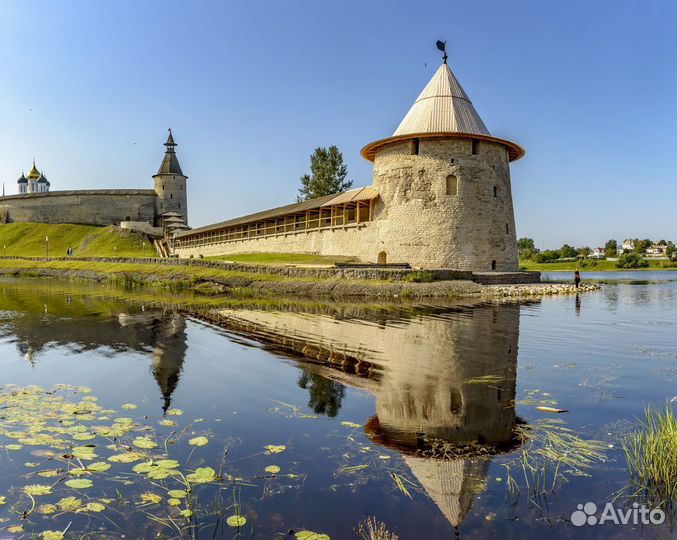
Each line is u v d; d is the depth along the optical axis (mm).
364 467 5051
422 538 3861
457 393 7387
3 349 10992
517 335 11992
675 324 13672
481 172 31203
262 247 46281
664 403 6824
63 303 21062
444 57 33344
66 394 7656
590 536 3881
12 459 5273
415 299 21406
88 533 3945
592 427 6004
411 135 30234
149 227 81938
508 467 5016
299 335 12336
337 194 38625
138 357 10109
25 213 90375
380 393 7461
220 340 11812
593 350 10289
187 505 4352
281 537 3873
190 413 6746
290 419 6453
